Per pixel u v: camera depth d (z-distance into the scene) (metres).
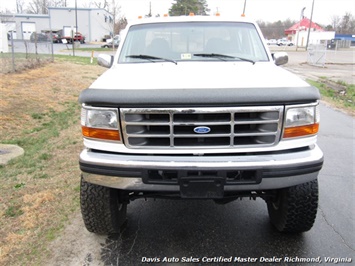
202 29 4.14
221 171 2.53
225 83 2.71
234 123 2.53
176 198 3.00
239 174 2.60
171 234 3.41
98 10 60.88
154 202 4.09
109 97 2.54
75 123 7.77
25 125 7.31
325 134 7.20
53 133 6.80
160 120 2.55
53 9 59.72
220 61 3.75
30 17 59.53
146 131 2.61
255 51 3.99
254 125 2.61
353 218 3.72
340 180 4.74
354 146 6.34
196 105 2.49
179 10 48.34
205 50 3.96
